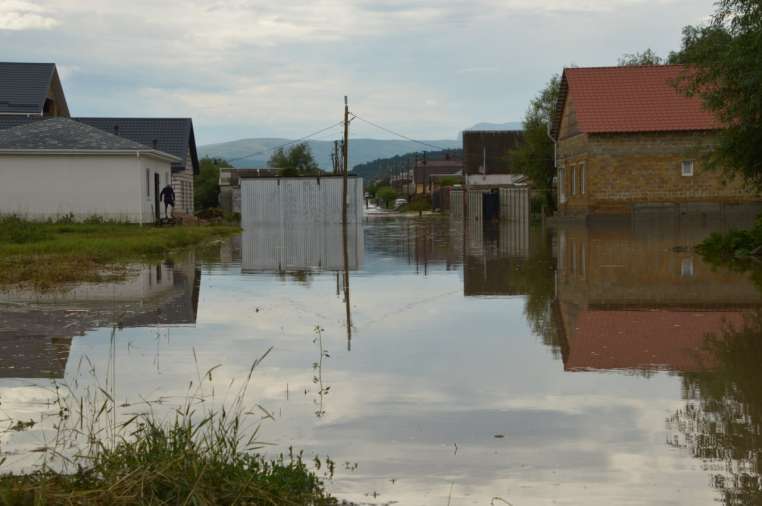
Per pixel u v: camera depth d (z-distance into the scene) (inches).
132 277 652.1
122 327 409.4
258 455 212.8
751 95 727.7
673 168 1427.2
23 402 270.5
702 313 434.0
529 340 372.5
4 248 823.7
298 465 203.9
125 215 1347.2
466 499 191.6
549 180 1892.2
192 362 328.8
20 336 381.7
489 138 2819.9
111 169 1339.8
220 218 1863.9
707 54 783.1
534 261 780.0
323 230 1453.0
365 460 216.7
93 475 197.0
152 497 180.2
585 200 1470.2
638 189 1433.3
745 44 724.7
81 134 1364.4
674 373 303.3
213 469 191.8
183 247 1026.7
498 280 620.7
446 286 588.4
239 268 742.5
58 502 179.3
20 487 188.4
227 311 466.3
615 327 398.6
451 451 223.0
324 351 350.9
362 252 943.0
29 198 1332.4
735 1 742.5
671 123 1422.2
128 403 268.8
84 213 1341.0
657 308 455.5
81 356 339.9
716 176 1422.2
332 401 271.7
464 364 324.2
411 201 3457.2
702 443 225.9
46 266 680.4
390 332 397.7
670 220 1407.5
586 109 1457.9
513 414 255.9
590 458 216.5
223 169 2955.2
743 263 681.0
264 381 298.8
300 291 563.2
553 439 231.8
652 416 251.1
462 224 1780.3
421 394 280.1
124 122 1937.7
